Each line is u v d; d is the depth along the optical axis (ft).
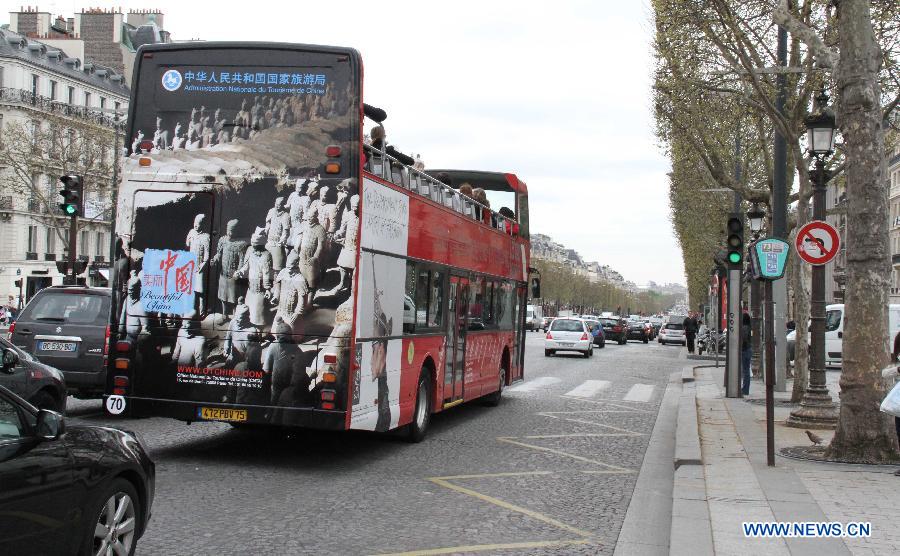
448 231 43.42
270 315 31.65
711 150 77.61
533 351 144.87
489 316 53.01
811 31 37.04
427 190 40.42
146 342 32.42
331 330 31.32
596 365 111.34
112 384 32.55
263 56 32.17
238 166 32.09
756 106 63.87
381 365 34.32
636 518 26.76
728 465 33.88
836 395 66.90
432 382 41.93
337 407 31.19
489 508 27.32
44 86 228.22
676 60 64.64
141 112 32.76
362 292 32.07
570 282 571.69
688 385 79.36
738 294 65.00
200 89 32.50
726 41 59.47
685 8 59.52
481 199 52.01
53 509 15.98
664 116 74.49
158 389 32.32
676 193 154.51
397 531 23.85
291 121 31.94
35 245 219.61
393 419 35.94
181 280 32.27
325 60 31.96
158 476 30.19
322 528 23.81
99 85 248.93
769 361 33.83
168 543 21.67
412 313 38.09
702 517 24.81
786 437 42.39
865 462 34.17
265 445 38.04
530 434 45.29
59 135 184.24
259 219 31.89
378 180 33.50
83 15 269.03
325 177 31.58
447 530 24.23
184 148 32.42
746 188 79.36
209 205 32.19
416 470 33.55
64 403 36.76
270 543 22.06
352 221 31.35
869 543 22.04
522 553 22.13
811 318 47.03
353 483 30.42
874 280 34.50
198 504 26.13
